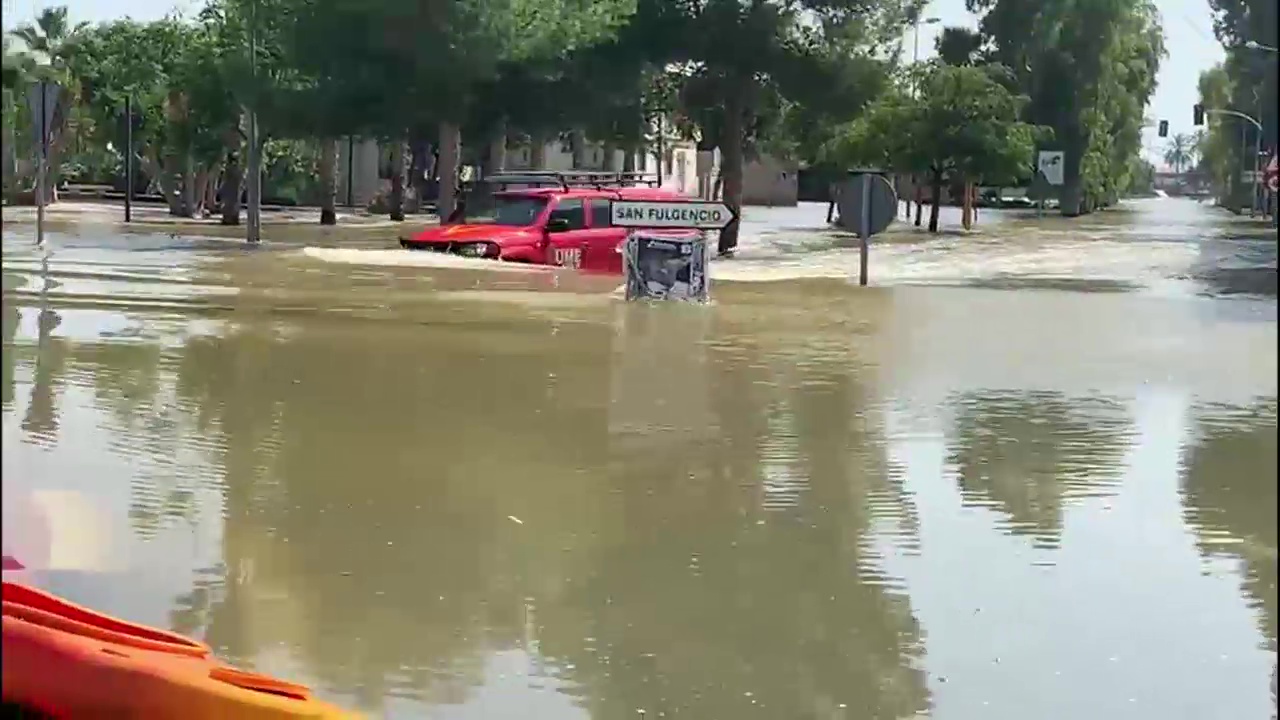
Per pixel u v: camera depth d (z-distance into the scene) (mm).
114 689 3721
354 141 40562
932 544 6852
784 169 83875
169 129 44781
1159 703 4910
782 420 9867
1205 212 79250
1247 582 6285
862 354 13391
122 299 16031
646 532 6961
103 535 6465
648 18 33969
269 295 16906
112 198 56938
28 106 21578
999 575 6348
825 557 6598
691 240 17578
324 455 8375
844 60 34500
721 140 39281
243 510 7098
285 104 33938
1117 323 16625
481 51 33188
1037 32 70750
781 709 4820
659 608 5836
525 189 24484
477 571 6254
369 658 5195
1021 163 52344
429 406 10039
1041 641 5512
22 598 4164
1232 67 42156
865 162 52281
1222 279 24406
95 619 4215
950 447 9086
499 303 16656
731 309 17125
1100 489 7996
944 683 5078
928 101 51625
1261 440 9430
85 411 9383
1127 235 43781
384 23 32656
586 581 6172
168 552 6316
